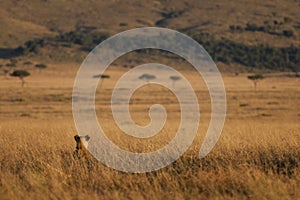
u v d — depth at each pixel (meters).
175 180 43.34
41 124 131.62
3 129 93.50
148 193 40.28
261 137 67.06
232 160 50.78
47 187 41.66
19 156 55.34
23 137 73.56
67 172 48.03
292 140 60.62
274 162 50.41
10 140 68.50
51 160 51.84
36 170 49.44
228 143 59.97
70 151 58.84
